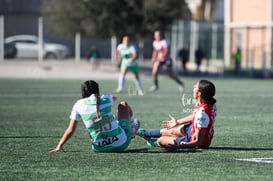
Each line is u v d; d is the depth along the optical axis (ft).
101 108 83.76
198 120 85.76
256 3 398.83
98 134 84.33
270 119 131.23
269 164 77.05
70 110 148.46
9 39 387.96
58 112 143.74
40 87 230.48
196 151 87.04
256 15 399.24
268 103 171.94
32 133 107.55
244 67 385.91
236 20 406.00
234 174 70.49
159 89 226.99
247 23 401.29
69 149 88.84
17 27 388.57
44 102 169.89
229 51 386.32
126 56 202.80
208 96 85.71
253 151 87.97
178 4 334.85
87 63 344.08
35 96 190.19
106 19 330.13
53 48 394.73
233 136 104.27
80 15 333.62
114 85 247.91
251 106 162.20
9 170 72.95
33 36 392.47
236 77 337.52
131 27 332.39
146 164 76.64
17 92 206.18
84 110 83.87
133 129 88.94
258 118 133.18
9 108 152.76
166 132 88.89
